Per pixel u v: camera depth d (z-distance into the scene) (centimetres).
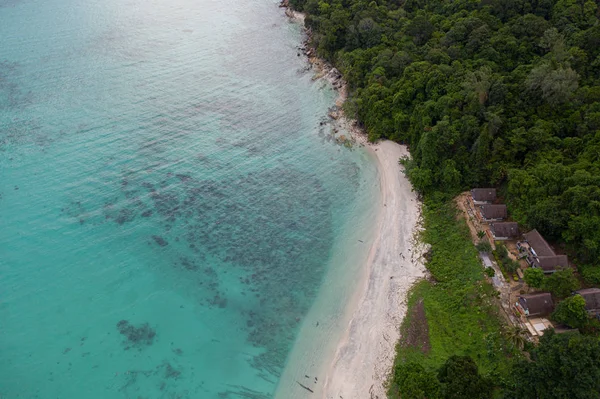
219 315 5228
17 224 6284
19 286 5484
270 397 4431
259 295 5469
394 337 4872
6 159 7400
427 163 6656
